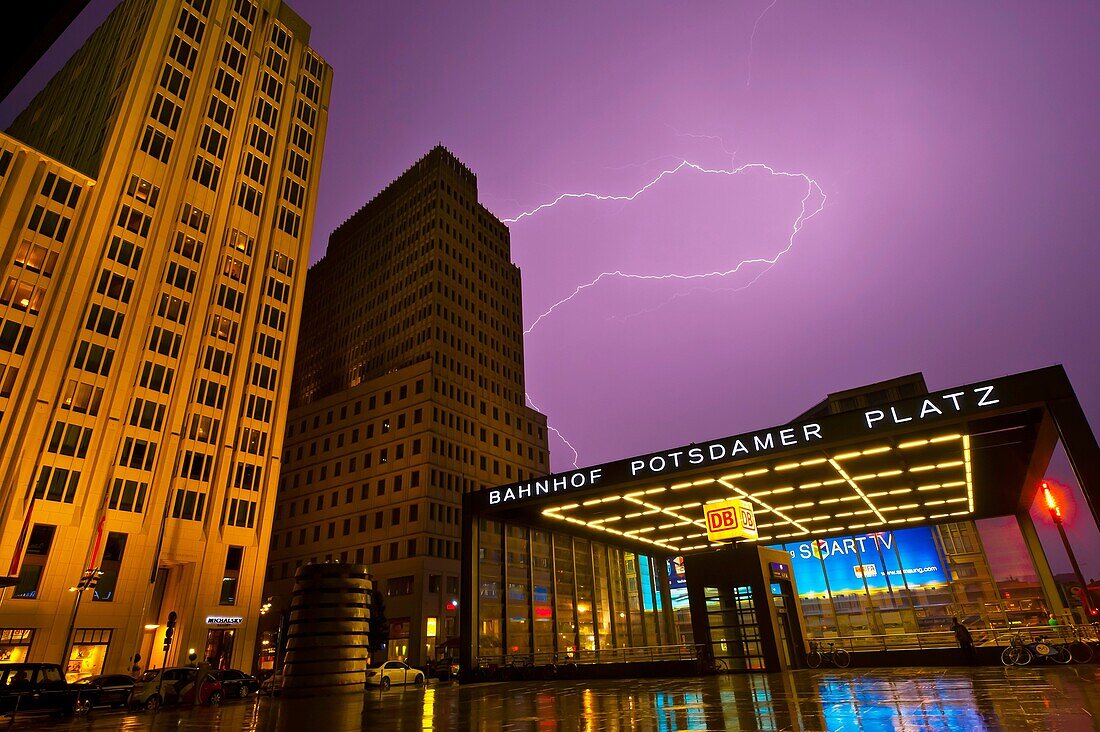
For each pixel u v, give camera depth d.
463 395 85.50
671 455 26.59
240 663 55.06
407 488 74.50
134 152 59.19
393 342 92.38
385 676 34.38
